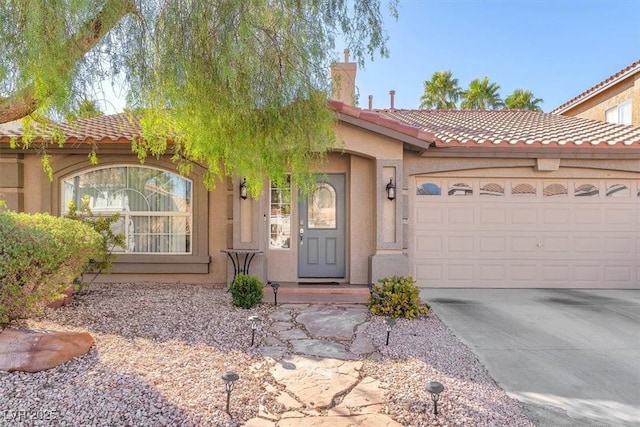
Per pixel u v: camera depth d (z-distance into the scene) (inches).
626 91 551.8
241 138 209.3
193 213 378.6
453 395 151.1
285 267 371.9
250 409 139.1
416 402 144.9
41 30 153.5
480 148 357.4
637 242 375.9
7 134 340.8
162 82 178.7
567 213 377.4
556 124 481.7
